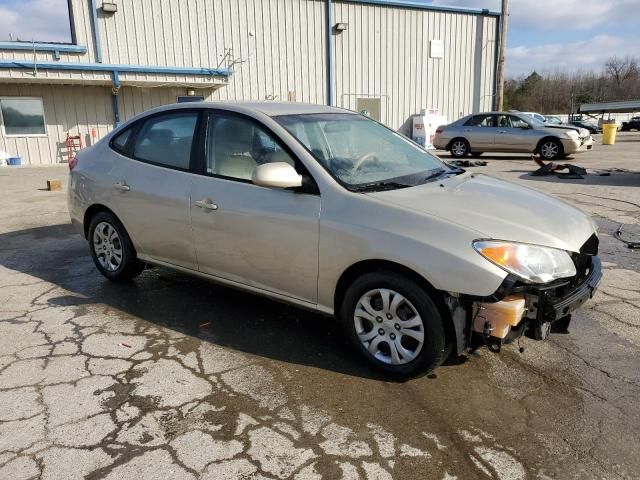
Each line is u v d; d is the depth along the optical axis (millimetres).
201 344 3582
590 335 3635
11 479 2311
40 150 17641
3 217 7988
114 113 18281
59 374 3191
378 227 2986
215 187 3729
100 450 2498
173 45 18547
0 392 2994
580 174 11062
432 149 22141
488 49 24250
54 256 5777
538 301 2785
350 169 3422
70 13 17219
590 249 3271
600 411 2777
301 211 3275
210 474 2334
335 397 2939
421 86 23203
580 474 2330
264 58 20047
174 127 4141
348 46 21406
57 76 16188
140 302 4340
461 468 2373
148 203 4160
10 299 4438
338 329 3809
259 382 3102
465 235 2812
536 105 82688
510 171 12398
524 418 2730
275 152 3488
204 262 3920
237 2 19219
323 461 2420
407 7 22078
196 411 2809
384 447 2516
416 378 3102
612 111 55188
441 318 2898
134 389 3023
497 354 3385
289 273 3418
